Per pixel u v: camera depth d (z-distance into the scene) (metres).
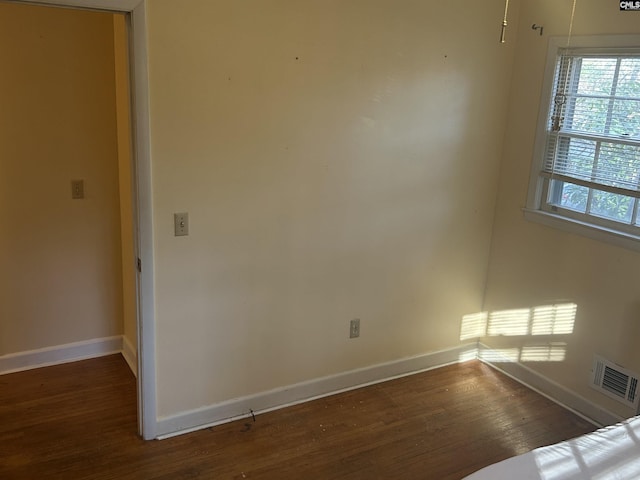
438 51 3.24
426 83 3.26
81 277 3.60
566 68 3.24
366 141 3.15
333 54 2.92
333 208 3.15
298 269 3.14
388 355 3.63
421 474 2.76
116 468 2.71
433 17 3.17
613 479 1.84
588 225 3.15
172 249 2.76
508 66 3.52
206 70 2.62
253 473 2.72
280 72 2.80
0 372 3.47
